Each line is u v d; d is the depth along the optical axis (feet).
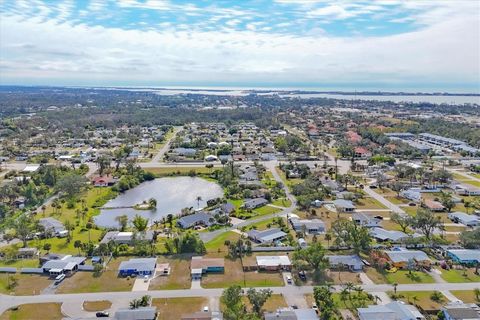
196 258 397.80
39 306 319.47
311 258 375.66
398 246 437.58
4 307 317.83
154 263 382.83
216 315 297.53
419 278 366.84
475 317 292.40
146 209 591.78
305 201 561.84
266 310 313.12
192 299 330.95
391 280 362.94
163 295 337.11
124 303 324.60
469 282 359.66
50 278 365.61
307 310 306.55
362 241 420.77
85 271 379.96
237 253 416.46
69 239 456.04
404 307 307.37
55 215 543.39
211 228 494.18
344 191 646.74
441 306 318.24
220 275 372.38
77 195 624.18
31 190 589.73
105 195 645.10
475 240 426.10
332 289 344.49
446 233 481.05
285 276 368.27
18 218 495.82
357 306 314.96
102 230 488.44
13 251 407.23
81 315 307.17
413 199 615.16
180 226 501.97
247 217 533.14
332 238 457.68
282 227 489.67
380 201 608.19
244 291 342.03
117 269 383.04
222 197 634.02
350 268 383.45
